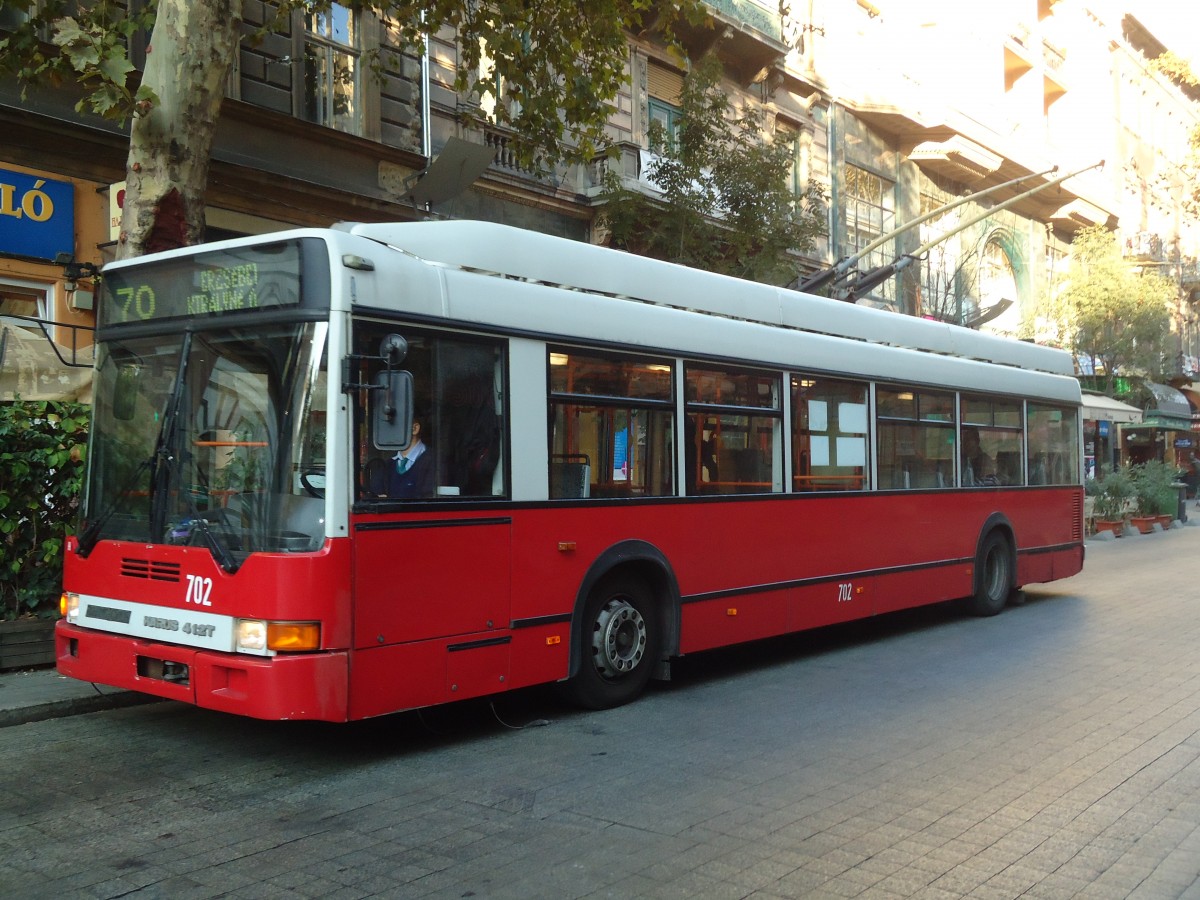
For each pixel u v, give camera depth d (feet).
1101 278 102.89
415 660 19.20
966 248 110.01
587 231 64.44
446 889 13.79
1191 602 42.06
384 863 14.69
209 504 19.10
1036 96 126.62
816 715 23.41
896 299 97.71
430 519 19.58
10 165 38.75
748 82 79.77
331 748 20.75
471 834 15.83
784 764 19.54
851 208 93.50
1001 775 18.80
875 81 94.89
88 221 40.98
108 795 17.78
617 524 23.68
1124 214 144.05
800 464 29.35
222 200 45.06
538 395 22.02
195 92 28.76
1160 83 159.43
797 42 86.33
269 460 18.45
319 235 18.60
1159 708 23.89
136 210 28.37
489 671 20.68
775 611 28.22
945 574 35.63
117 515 20.67
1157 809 16.94
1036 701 24.67
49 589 28.17
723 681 27.32
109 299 21.48
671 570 25.07
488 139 58.29
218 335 19.54
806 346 29.73
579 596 22.76
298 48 48.91
